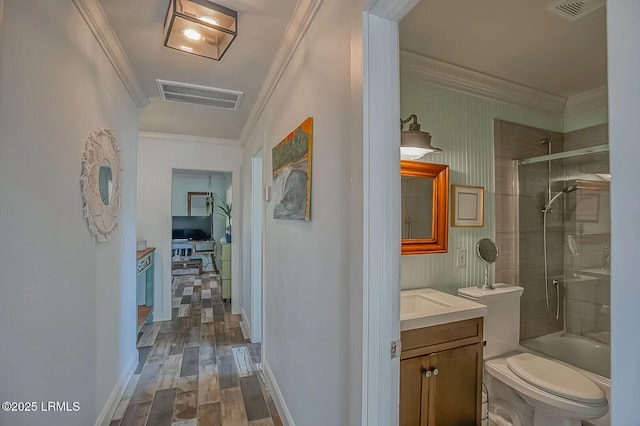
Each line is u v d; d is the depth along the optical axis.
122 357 2.23
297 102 1.74
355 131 1.03
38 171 1.13
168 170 3.91
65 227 1.34
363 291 0.99
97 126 1.69
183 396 2.24
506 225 2.26
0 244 0.95
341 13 1.19
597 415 1.46
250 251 3.39
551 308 2.43
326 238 1.33
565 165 2.50
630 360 0.37
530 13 1.48
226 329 3.59
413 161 1.94
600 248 2.32
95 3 1.51
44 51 1.17
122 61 2.01
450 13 1.49
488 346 1.94
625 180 0.38
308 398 1.56
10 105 0.98
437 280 2.01
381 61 1.00
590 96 2.33
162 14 1.61
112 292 1.98
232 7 1.54
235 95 2.65
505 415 1.93
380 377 1.00
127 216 2.35
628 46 0.37
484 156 2.18
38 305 1.14
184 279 6.39
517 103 2.31
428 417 1.44
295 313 1.79
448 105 2.06
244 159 4.00
